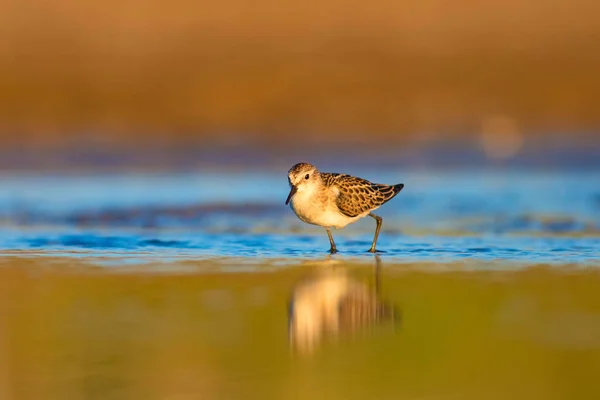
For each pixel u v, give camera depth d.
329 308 10.09
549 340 8.93
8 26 30.22
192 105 28.56
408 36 31.80
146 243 14.26
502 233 15.29
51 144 25.83
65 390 7.73
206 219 16.94
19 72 28.95
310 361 8.42
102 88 28.84
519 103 29.34
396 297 10.55
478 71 30.59
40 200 18.84
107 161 24.45
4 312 9.84
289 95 29.25
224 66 29.95
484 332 9.17
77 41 30.22
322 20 32.03
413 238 14.86
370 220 16.92
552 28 32.44
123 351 8.64
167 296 10.54
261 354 8.69
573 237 14.77
